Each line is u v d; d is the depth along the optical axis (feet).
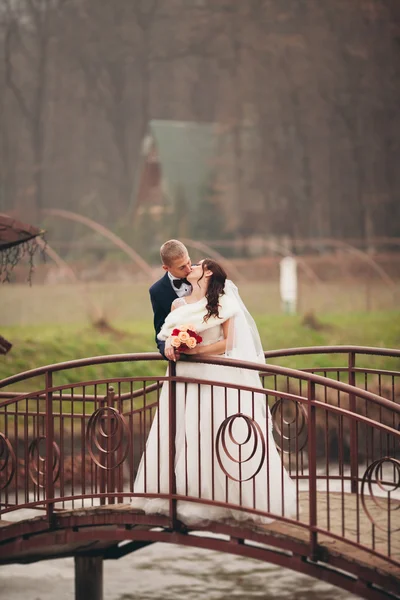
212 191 180.04
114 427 28.09
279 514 23.76
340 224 187.01
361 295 111.86
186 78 189.16
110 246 157.69
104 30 183.11
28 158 182.70
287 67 185.68
